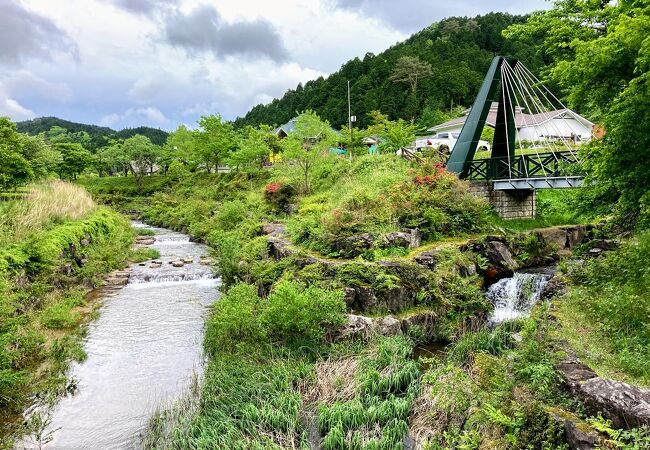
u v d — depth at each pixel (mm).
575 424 5129
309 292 10281
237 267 15570
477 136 19672
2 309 9547
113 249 19812
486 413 5961
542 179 17266
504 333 9688
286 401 7637
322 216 16156
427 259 12930
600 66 8555
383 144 31297
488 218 17391
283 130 47844
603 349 6945
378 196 16453
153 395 8648
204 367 9773
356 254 13406
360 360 8852
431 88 63812
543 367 6133
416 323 11062
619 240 13062
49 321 11922
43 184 23250
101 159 54031
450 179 16969
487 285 14203
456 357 9109
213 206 32188
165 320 12891
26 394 8625
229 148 45906
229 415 7477
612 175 8906
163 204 38594
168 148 54031
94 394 8688
